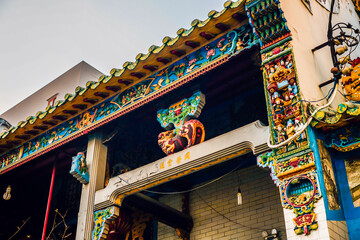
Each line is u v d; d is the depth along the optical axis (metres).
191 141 13.37
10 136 18.09
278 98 11.48
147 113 15.64
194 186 17.55
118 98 15.76
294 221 10.39
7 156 18.97
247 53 13.00
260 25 12.23
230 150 12.45
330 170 11.29
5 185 20.14
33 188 21.03
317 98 12.19
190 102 13.95
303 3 14.16
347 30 17.44
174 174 13.52
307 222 10.21
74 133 16.52
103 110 16.06
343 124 11.30
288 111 11.33
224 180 16.88
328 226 10.02
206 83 14.48
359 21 19.62
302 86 11.54
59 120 17.16
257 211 15.58
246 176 16.41
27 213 20.55
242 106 16.05
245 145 12.20
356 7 19.61
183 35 13.57
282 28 12.03
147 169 14.16
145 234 17.39
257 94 15.81
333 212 10.54
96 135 16.17
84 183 15.52
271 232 14.91
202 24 13.21
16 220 20.14
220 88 15.53
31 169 19.41
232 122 16.05
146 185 14.14
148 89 14.89
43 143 17.67
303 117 11.01
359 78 12.22
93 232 14.63
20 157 18.34
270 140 11.57
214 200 16.78
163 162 13.80
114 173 17.09
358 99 12.05
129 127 16.31
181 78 14.03
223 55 13.28
